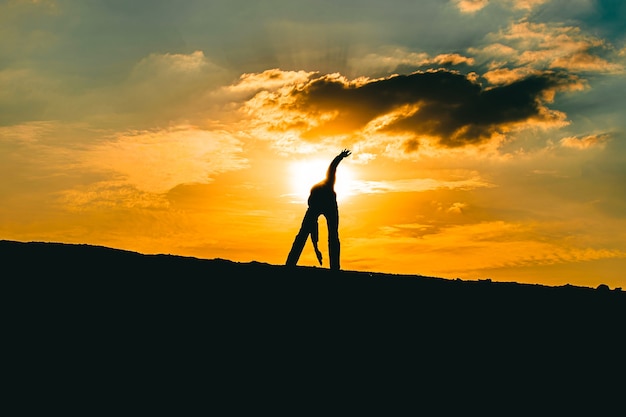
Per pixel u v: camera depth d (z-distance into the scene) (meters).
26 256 10.95
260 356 9.23
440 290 11.95
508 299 11.95
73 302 9.77
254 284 11.08
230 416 7.98
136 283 10.53
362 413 8.43
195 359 8.94
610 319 11.68
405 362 9.65
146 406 7.95
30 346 8.69
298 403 8.43
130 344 9.03
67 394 7.95
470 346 10.30
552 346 10.62
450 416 8.61
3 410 7.51
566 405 9.21
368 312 10.77
